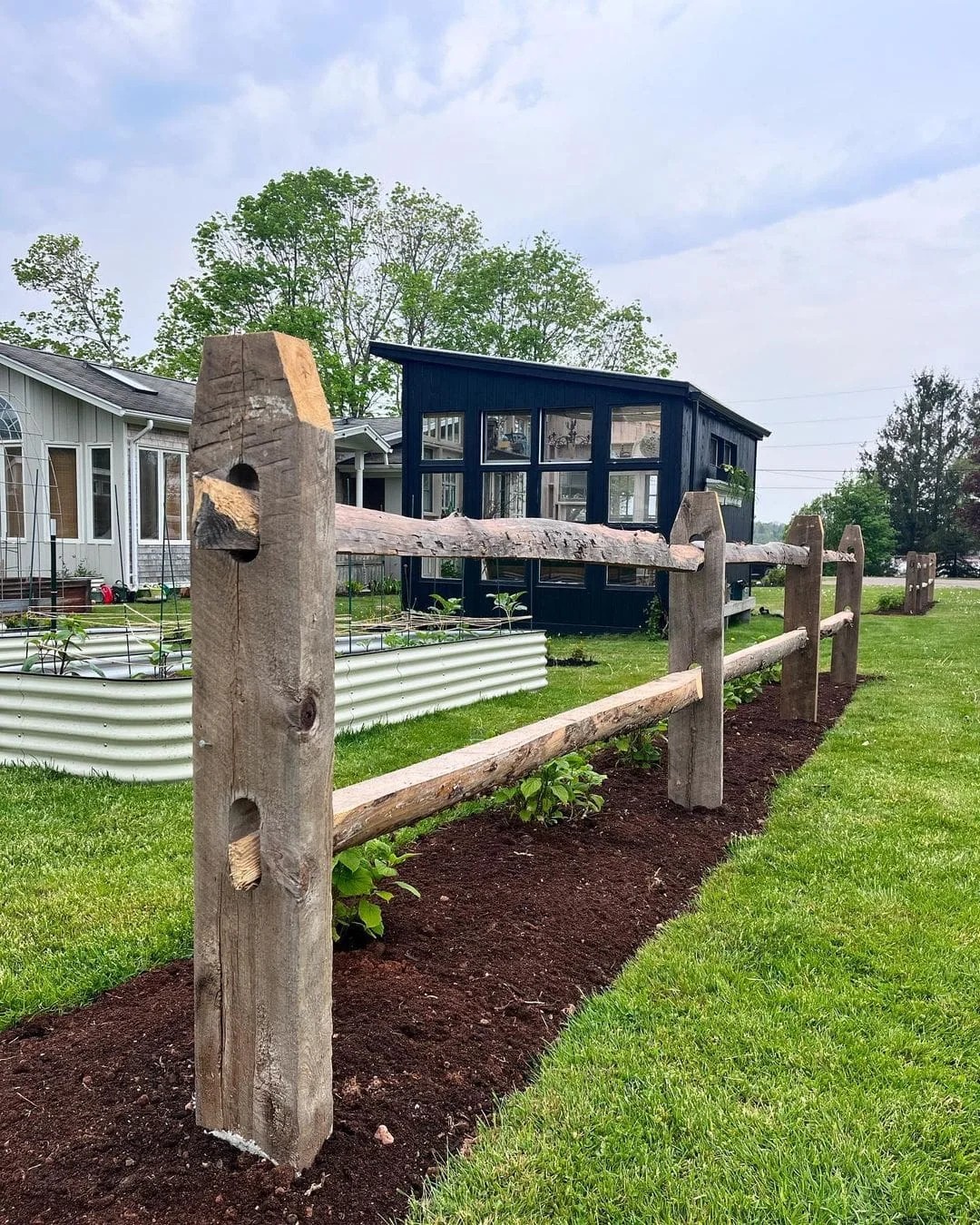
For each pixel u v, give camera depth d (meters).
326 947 1.39
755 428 13.72
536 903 2.50
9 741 4.14
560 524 2.47
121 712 3.86
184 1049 1.71
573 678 7.26
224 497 1.24
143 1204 1.32
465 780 1.95
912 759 4.50
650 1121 1.63
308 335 26.09
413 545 1.72
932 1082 1.78
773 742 4.80
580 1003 2.05
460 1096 1.64
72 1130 1.48
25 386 12.34
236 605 1.31
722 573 3.49
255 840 1.33
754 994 2.11
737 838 3.26
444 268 31.94
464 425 11.69
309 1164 1.39
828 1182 1.49
